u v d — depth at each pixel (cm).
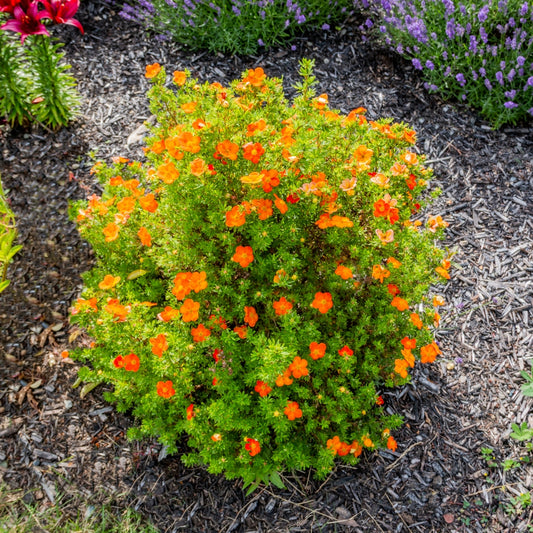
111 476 255
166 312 213
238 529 243
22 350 289
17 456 259
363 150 230
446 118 411
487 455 266
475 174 382
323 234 243
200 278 206
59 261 318
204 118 233
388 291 238
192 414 224
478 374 293
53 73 356
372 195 237
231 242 218
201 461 247
